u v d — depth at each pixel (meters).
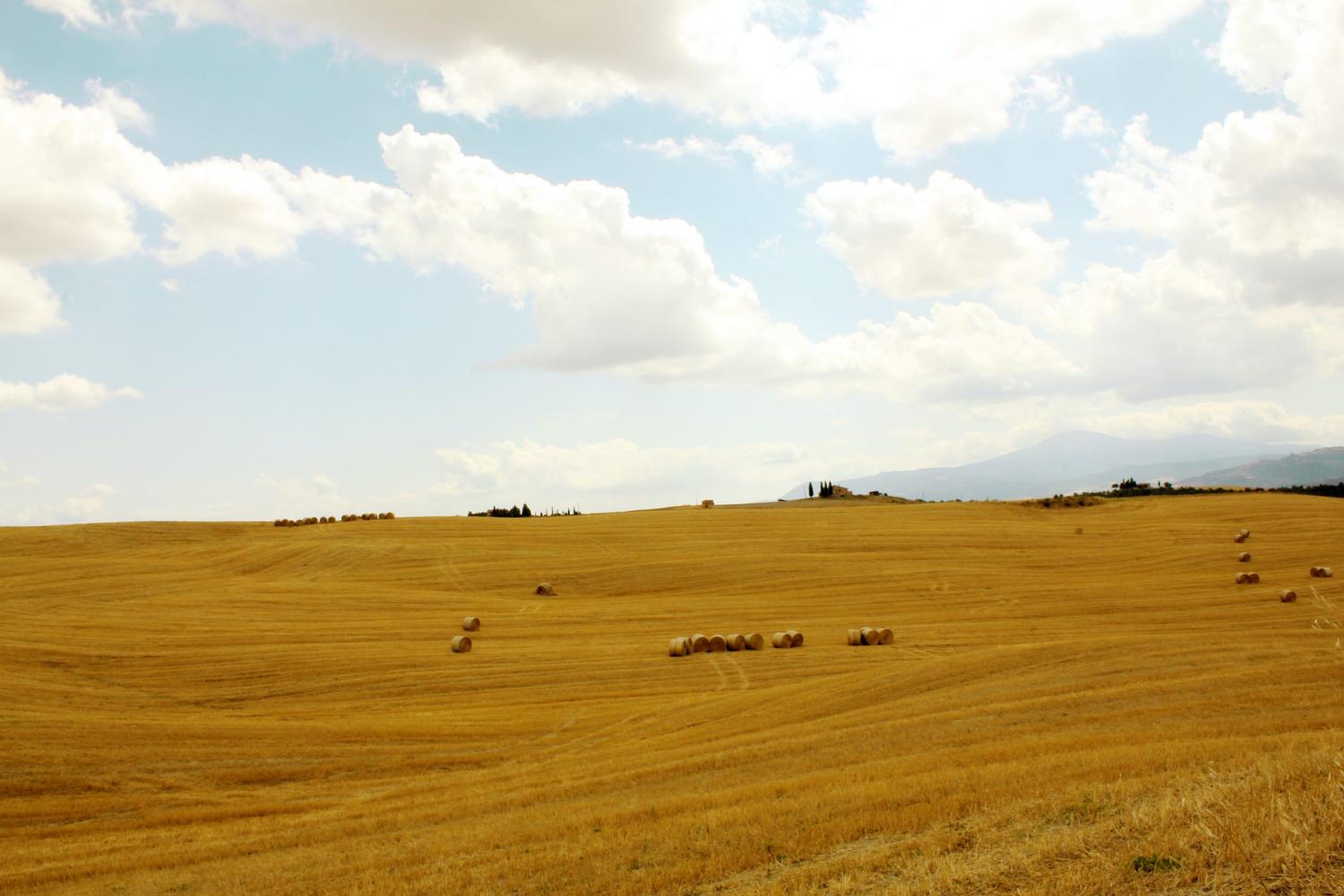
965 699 24.06
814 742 20.27
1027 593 57.81
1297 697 19.52
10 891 15.24
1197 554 69.31
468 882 11.79
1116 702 20.86
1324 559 63.97
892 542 78.94
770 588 62.81
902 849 10.32
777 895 9.40
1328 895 7.02
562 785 19.05
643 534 84.88
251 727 29.28
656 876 10.77
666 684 36.50
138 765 24.83
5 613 50.78
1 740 26.17
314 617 51.78
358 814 19.23
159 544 86.38
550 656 42.19
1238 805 9.19
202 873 15.01
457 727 29.78
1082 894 7.83
